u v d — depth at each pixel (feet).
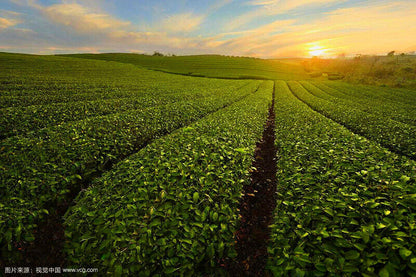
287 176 25.73
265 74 345.72
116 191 19.60
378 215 13.66
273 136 52.90
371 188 16.85
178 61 399.85
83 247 14.51
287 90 181.27
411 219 12.51
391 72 296.92
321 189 19.19
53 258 16.33
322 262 11.92
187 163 22.91
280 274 12.34
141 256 13.51
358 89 195.52
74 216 17.22
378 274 10.49
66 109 56.08
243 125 45.37
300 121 55.21
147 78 199.00
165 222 15.69
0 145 28.91
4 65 169.68
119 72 216.54
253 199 25.16
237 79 277.03
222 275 14.37
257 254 17.15
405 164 21.59
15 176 22.11
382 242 11.68
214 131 36.70
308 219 15.56
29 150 27.50
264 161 36.76
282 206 19.51
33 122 43.78
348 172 20.94
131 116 48.39
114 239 14.46
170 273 13.12
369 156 23.95
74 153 28.09
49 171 24.07
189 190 18.78
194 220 16.39
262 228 20.44
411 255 10.53
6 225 16.60
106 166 30.91
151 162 24.25
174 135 35.70
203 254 14.25
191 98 98.17
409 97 149.07
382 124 52.65
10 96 73.10
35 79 124.47
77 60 254.47
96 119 43.91
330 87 216.33
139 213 16.55
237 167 24.84
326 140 34.24
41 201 20.42
